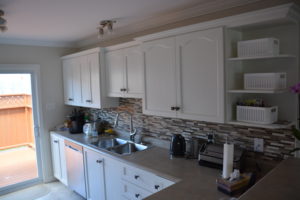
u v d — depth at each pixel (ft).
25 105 13.32
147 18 9.19
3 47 12.14
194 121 8.54
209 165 7.20
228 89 6.57
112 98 11.36
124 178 8.30
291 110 6.38
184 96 7.42
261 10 5.67
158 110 8.28
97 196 9.96
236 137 7.43
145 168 7.39
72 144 11.32
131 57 9.41
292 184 4.75
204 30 6.74
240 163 6.45
